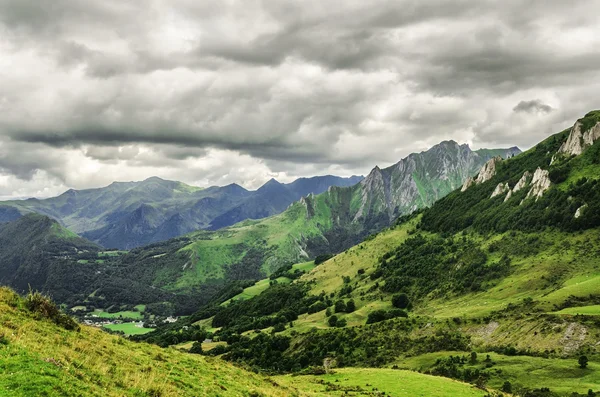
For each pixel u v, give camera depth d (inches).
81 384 1176.8
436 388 3149.6
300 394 2265.0
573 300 6122.1
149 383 1411.2
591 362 4109.3
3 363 1127.6
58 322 1788.9
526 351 4744.1
